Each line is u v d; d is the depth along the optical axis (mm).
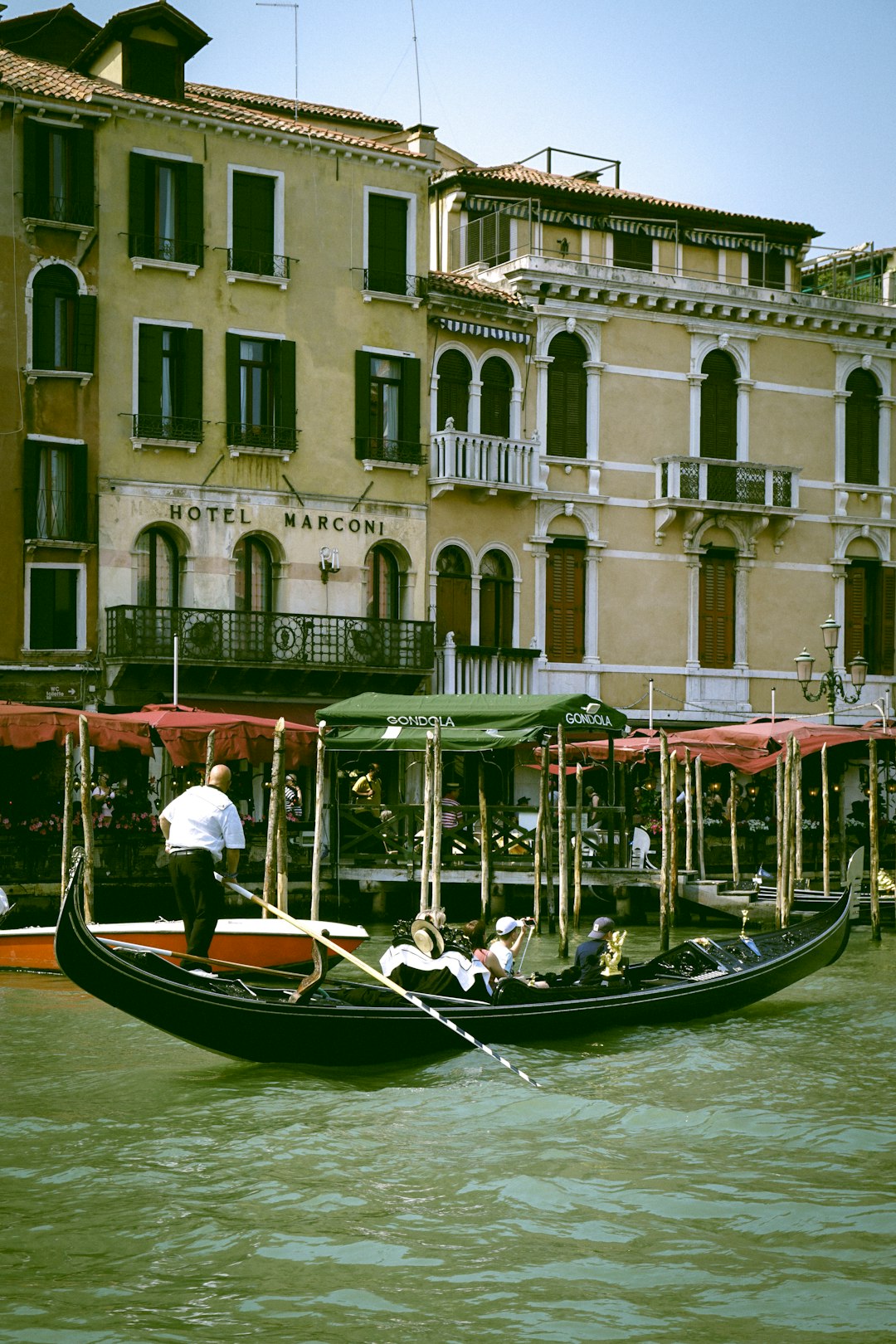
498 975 15406
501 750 30094
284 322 29297
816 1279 8969
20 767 26422
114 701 27312
